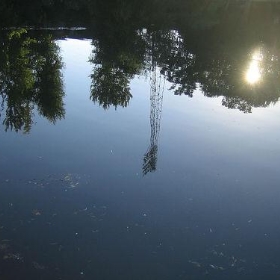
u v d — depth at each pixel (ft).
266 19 129.39
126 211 26.32
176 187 29.71
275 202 28.40
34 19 97.14
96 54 77.46
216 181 30.83
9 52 71.77
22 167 30.50
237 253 23.06
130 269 21.44
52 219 24.81
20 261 21.07
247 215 26.73
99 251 22.52
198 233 24.63
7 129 37.68
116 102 49.32
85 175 30.25
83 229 24.16
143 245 23.29
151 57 78.74
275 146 37.58
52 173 30.04
